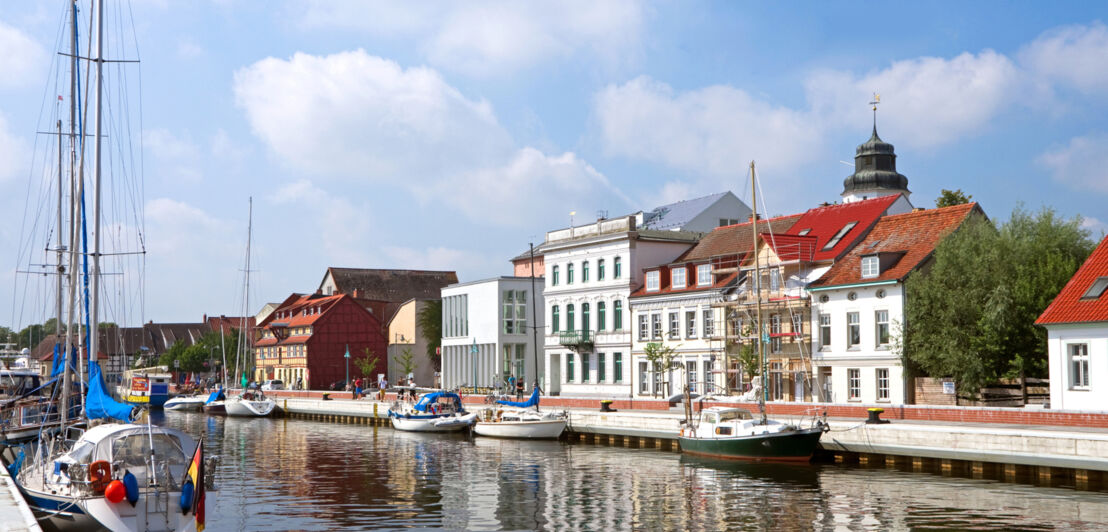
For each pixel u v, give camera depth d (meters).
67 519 23.86
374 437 62.69
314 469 43.31
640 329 72.81
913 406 41.56
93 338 36.12
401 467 43.88
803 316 59.38
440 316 109.88
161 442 26.53
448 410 67.69
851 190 108.56
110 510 23.20
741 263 65.31
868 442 40.28
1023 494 32.25
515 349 91.06
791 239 61.44
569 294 80.12
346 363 113.62
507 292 91.00
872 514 29.53
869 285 54.56
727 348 64.69
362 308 119.19
